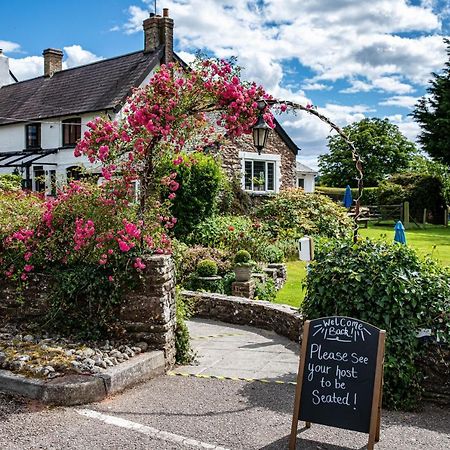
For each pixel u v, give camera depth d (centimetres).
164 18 2306
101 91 2322
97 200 646
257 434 442
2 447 405
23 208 709
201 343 762
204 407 499
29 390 495
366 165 5138
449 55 3350
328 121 718
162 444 419
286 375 605
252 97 652
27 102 2705
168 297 623
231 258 1192
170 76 629
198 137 739
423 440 438
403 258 561
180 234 1410
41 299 648
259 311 862
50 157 2444
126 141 637
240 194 1958
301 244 733
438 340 520
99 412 477
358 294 541
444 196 2830
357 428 412
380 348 418
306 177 3669
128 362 557
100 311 619
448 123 3241
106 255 611
